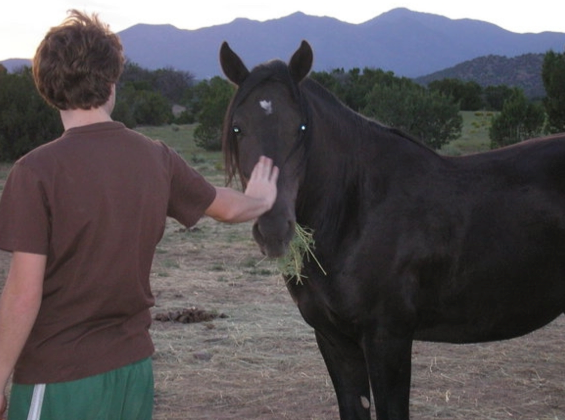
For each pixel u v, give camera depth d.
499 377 5.02
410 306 3.37
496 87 58.47
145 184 1.94
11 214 1.81
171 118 51.94
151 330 6.19
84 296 1.88
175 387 4.87
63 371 1.87
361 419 3.54
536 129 28.14
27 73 27.11
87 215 1.84
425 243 3.36
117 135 1.95
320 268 3.35
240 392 4.77
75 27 1.89
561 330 6.17
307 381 4.95
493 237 3.45
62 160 1.85
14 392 1.94
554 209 3.51
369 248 3.31
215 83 43.78
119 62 1.96
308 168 3.25
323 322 3.48
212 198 2.13
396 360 3.37
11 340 1.81
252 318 6.58
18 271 1.80
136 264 1.93
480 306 3.54
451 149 28.03
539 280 3.54
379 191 3.40
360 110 35.91
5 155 25.55
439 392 4.73
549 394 4.68
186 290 7.73
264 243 2.84
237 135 3.04
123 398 1.94
